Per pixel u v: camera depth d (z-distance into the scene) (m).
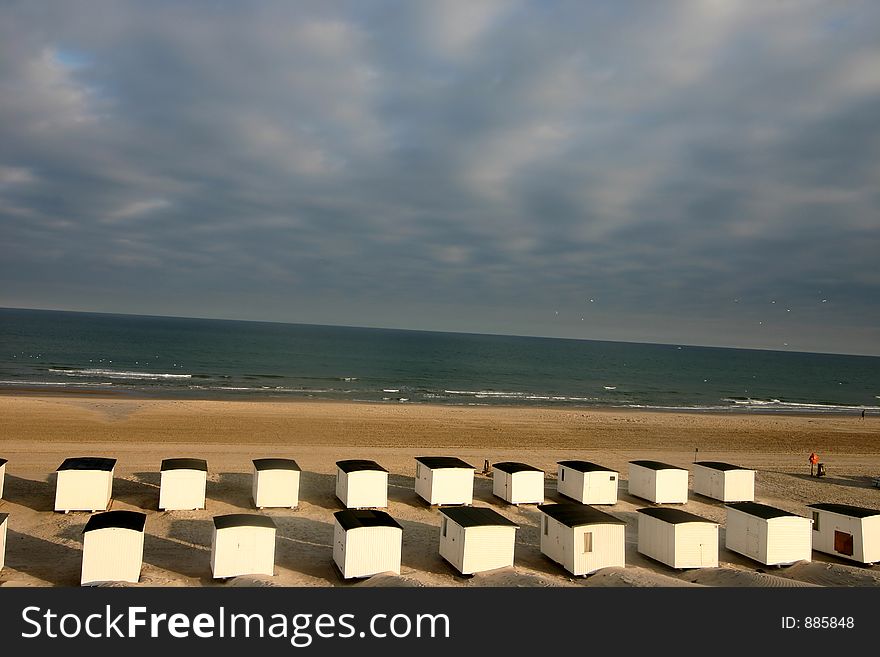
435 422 60.00
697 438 59.72
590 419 68.00
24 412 52.28
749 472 37.09
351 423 56.75
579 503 34.97
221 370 110.38
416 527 29.95
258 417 56.75
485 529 24.17
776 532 26.67
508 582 22.44
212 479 36.34
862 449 58.84
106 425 49.34
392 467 41.59
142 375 92.88
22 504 30.20
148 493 32.94
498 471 35.62
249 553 22.69
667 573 25.31
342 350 195.88
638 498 36.97
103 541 21.42
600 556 24.86
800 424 73.50
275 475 31.58
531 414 69.25
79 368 99.44
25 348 131.75
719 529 31.66
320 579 23.11
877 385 170.38
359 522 23.67
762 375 191.12
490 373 139.88
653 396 108.31
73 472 29.27
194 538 26.84
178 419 53.59
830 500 38.84
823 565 26.14
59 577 22.08
